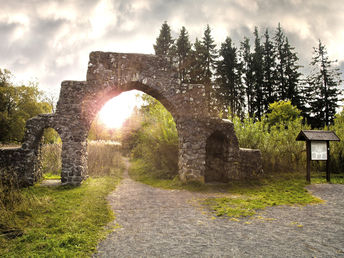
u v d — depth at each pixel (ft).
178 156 36.14
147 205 21.40
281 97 100.68
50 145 46.47
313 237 12.80
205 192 27.09
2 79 76.02
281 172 37.35
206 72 94.02
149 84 33.42
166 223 16.17
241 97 99.76
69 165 30.63
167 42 101.24
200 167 32.14
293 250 11.25
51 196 23.22
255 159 33.71
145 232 14.42
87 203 20.51
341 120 51.62
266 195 24.08
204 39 96.84
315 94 105.91
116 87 33.19
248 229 14.46
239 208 19.33
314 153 30.01
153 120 45.06
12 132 72.23
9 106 75.97
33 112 78.38
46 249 11.44
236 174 32.45
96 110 32.65
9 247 11.59
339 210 17.98
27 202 18.54
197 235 13.70
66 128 31.32
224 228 14.82
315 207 18.92
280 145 40.40
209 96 90.12
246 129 41.93
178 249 11.75
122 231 14.62
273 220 16.03
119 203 22.15
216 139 36.09
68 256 10.72
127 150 73.72
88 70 32.78
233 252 11.21
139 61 33.81
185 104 33.55
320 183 29.07
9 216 15.35
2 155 29.58
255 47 105.81
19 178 29.01
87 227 14.89
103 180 33.81
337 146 37.93
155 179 36.14
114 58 33.42
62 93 31.96
